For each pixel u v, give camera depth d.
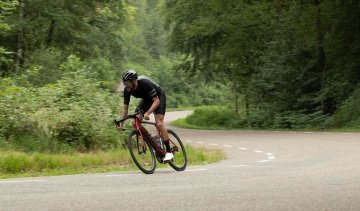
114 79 39.16
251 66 33.75
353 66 29.19
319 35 29.67
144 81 9.22
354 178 7.82
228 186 7.02
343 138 19.91
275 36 31.38
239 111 38.97
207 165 11.38
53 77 26.83
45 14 30.52
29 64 27.58
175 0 38.75
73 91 16.17
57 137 14.40
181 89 89.31
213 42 37.16
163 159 9.50
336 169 9.40
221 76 38.88
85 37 33.44
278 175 8.43
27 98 15.14
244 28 31.80
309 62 30.45
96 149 14.66
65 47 33.00
